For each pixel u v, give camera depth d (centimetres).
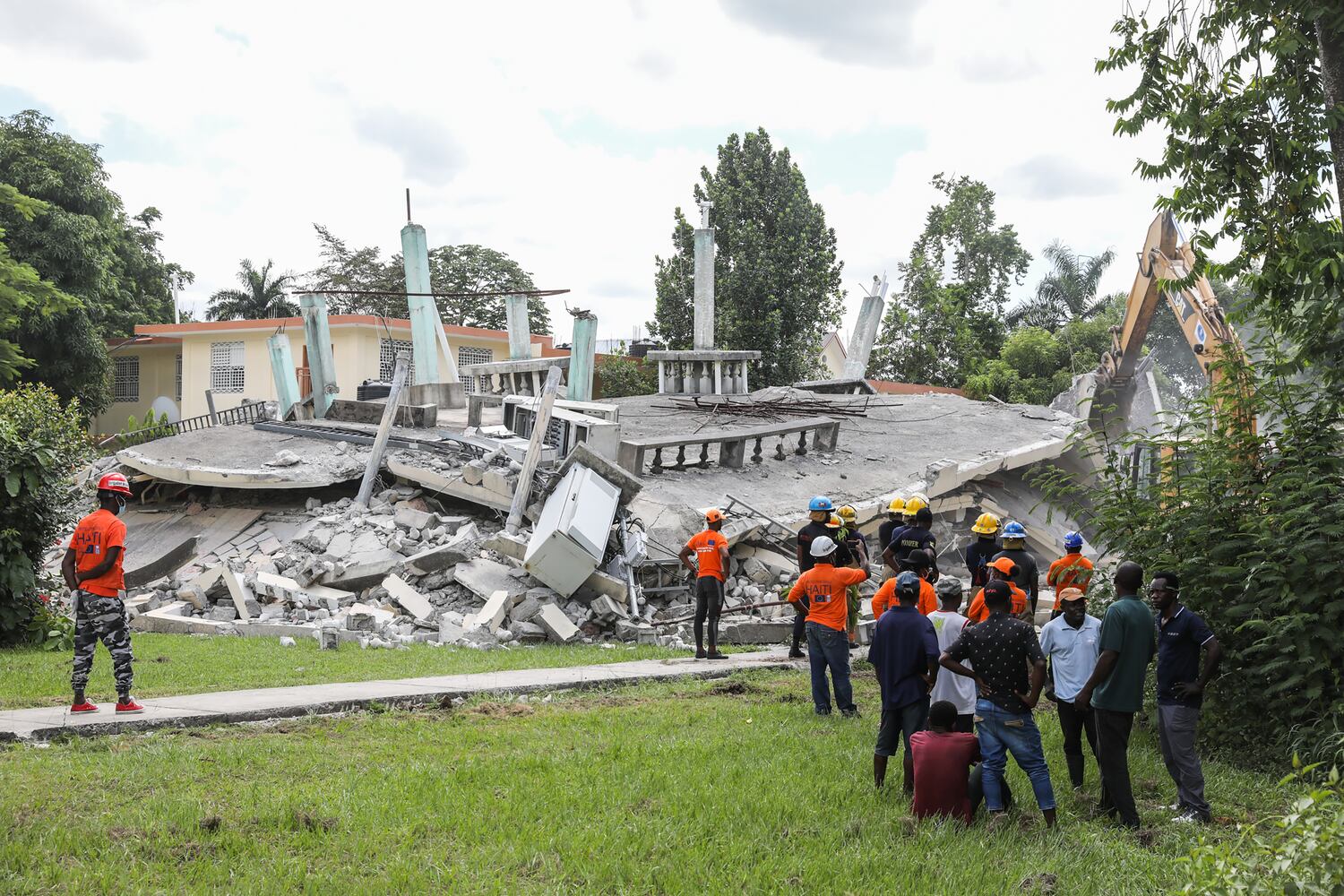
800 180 5000
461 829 644
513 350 2923
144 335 4812
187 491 2319
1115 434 2769
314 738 866
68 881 536
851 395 3541
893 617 796
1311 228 1040
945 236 6372
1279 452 1011
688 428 2658
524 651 1459
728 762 832
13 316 3547
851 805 749
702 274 3344
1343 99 968
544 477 1877
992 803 718
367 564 1756
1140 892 590
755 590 1747
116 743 823
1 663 1186
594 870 586
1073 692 805
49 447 1369
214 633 1577
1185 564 961
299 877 559
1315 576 885
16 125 4309
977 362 5794
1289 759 888
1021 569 1041
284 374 2791
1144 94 1129
